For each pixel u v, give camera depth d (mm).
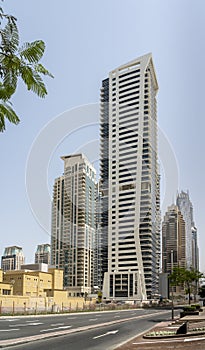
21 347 18062
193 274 76188
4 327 28250
